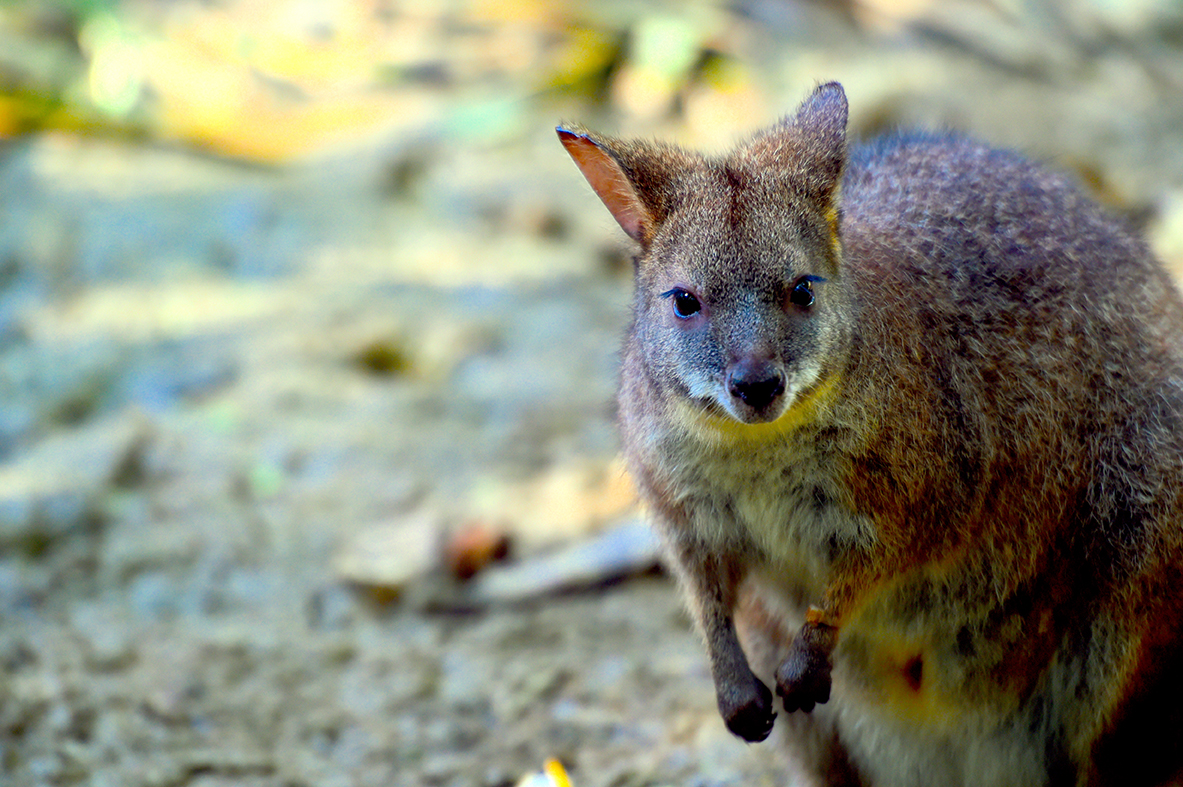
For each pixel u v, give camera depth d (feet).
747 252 23.06
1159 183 54.24
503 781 29.32
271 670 33.45
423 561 36.88
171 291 50.52
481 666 33.73
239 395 44.70
